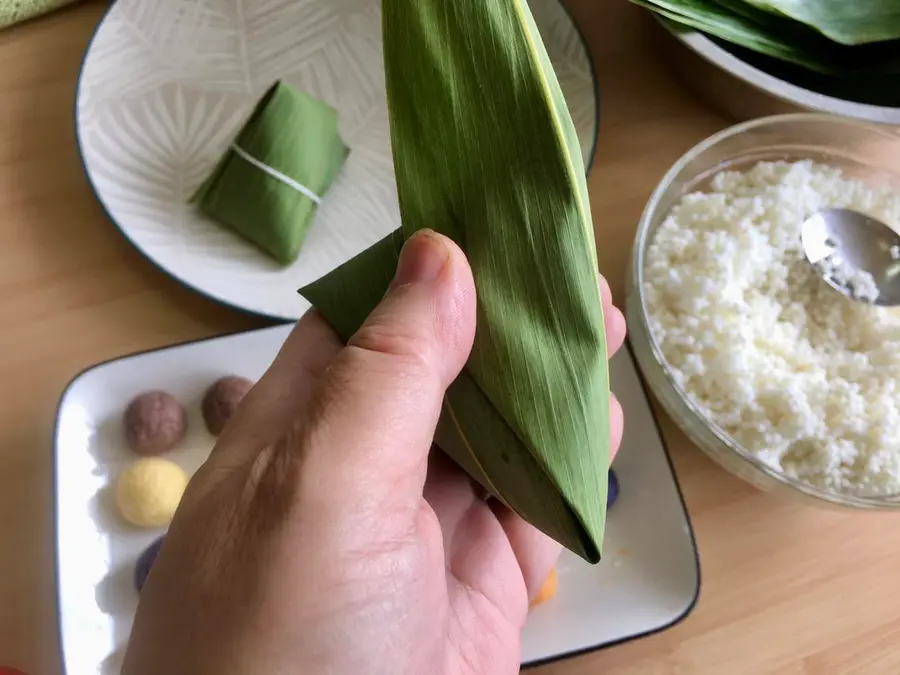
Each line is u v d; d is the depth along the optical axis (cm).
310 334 19
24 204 27
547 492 15
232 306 25
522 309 15
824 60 27
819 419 23
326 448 14
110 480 23
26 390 24
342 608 14
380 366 14
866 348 24
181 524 15
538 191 14
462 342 15
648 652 22
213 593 14
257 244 26
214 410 24
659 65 30
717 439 22
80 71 28
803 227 25
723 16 26
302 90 30
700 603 23
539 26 29
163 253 26
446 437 17
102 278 26
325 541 14
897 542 24
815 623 23
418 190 14
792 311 25
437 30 13
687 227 26
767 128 26
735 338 23
